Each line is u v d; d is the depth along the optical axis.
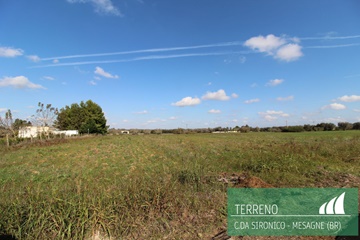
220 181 7.25
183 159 13.47
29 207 4.19
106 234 4.07
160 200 4.91
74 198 4.60
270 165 9.34
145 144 25.61
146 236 4.07
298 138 30.84
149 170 10.76
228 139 33.72
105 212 4.30
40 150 20.58
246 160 11.39
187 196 5.39
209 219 4.66
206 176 7.32
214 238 4.07
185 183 6.58
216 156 14.16
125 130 77.44
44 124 36.59
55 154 17.81
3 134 34.09
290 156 11.30
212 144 24.19
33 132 37.00
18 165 13.26
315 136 35.50
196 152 16.80
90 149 20.97
